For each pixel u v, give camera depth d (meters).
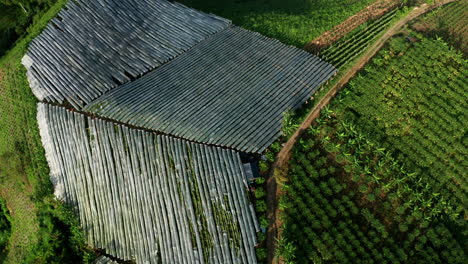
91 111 37.84
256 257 30.33
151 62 41.72
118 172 34.59
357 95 39.03
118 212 33.66
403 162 35.22
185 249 31.14
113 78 40.72
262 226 31.09
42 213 36.44
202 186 32.75
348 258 30.42
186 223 31.70
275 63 41.66
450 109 38.59
